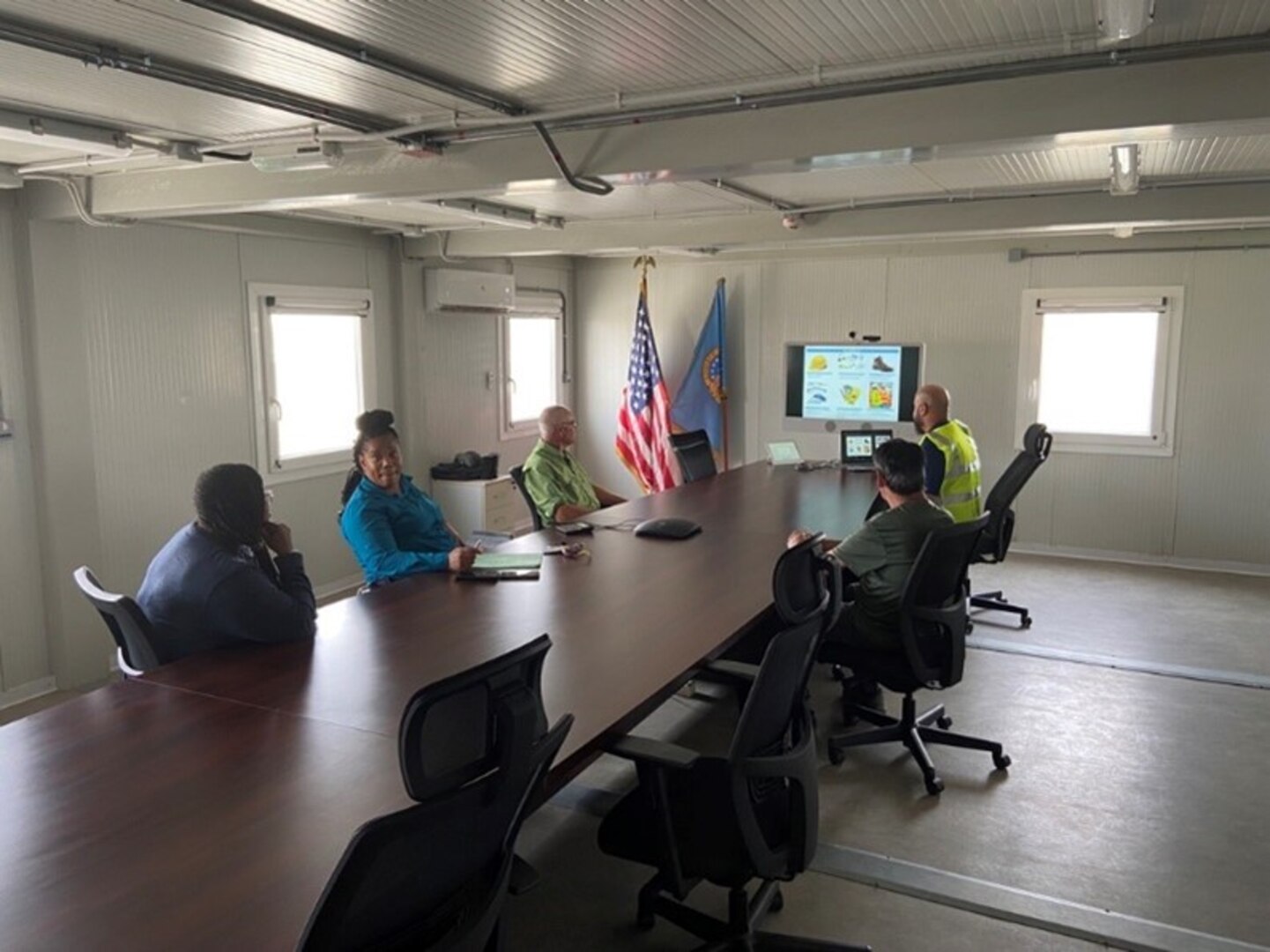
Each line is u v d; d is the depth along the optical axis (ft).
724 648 8.45
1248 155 12.65
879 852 9.59
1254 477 20.70
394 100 9.43
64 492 14.21
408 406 21.26
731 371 25.50
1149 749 12.00
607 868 9.34
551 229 19.47
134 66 7.98
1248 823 10.15
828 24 7.43
